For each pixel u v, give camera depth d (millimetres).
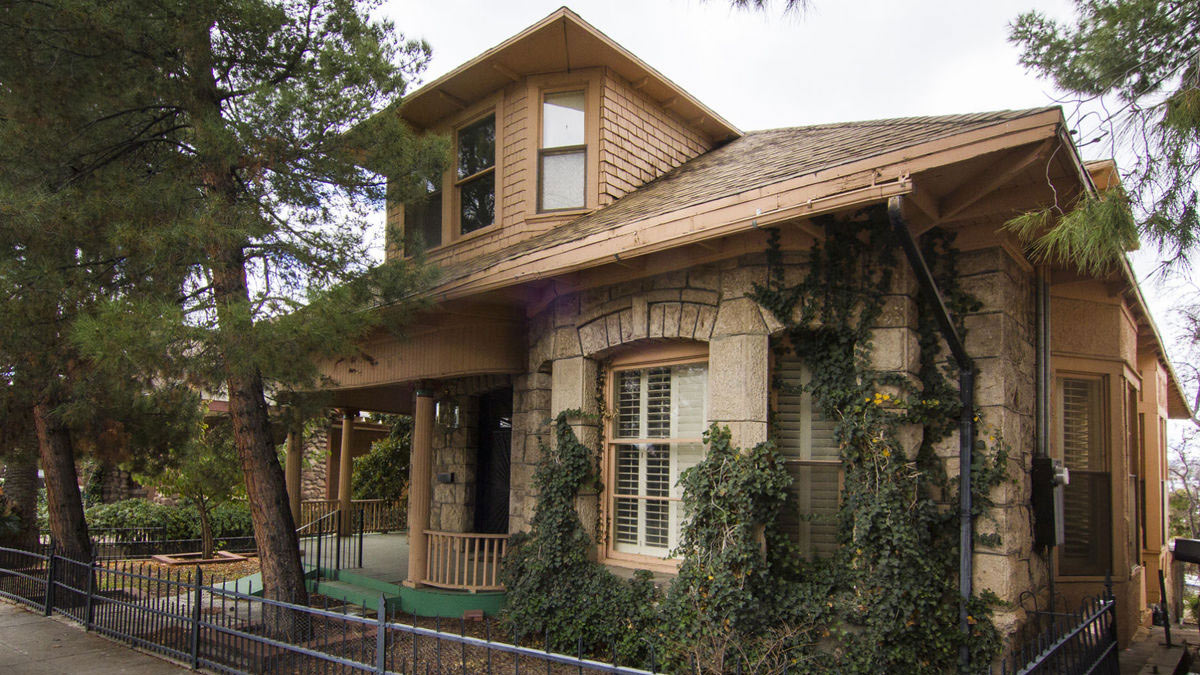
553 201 10008
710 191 6977
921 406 5977
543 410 8438
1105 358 8180
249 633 6828
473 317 8836
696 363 7223
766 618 5969
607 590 7102
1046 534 6496
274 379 6906
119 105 7625
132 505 16359
